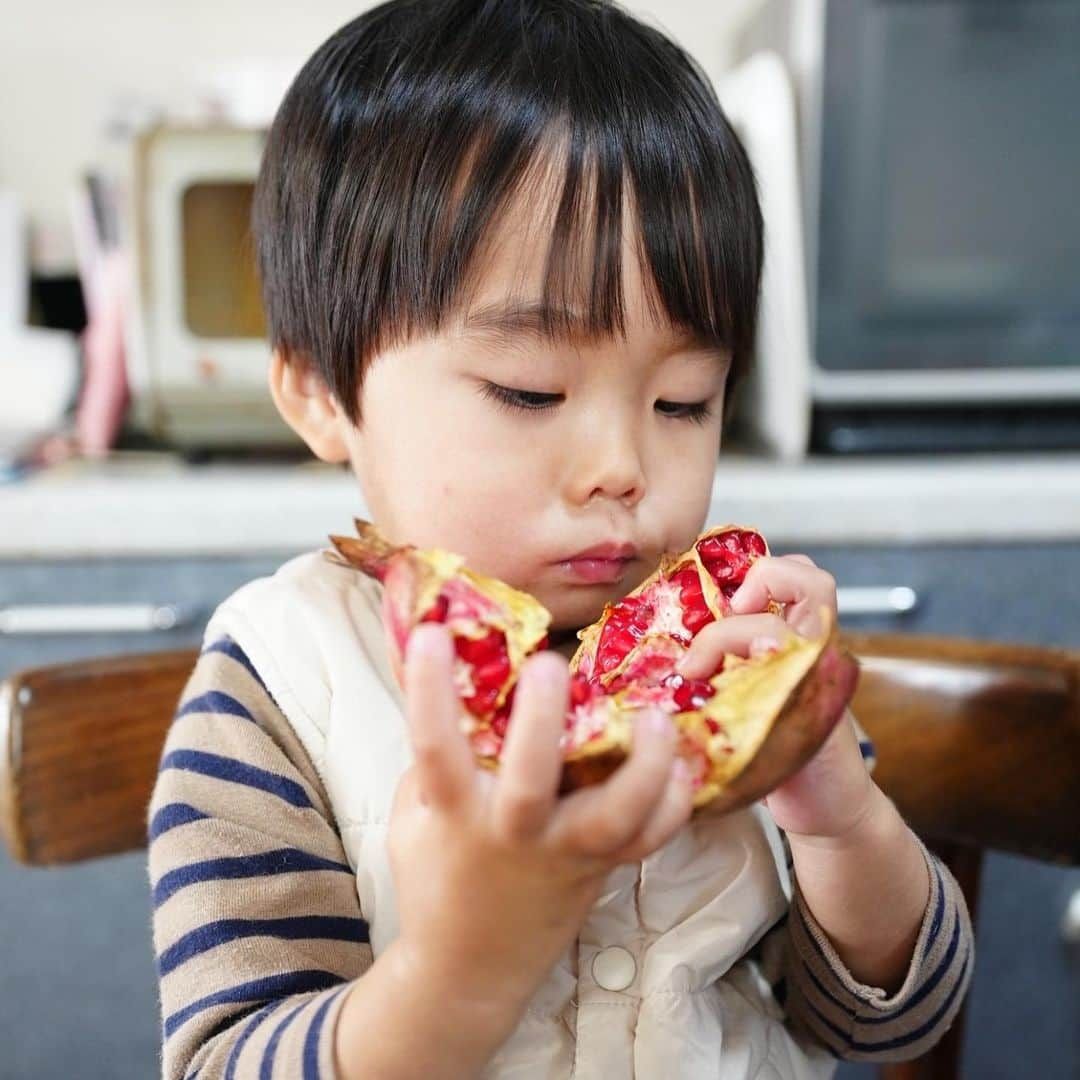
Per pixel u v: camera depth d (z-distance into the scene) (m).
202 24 1.49
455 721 0.32
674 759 0.33
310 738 0.53
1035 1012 1.11
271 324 0.63
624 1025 0.49
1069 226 1.12
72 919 1.05
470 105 0.52
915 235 1.12
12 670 1.03
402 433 0.53
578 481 0.51
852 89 1.08
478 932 0.34
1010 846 0.69
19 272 1.42
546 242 0.50
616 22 0.58
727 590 0.46
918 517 1.05
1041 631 1.08
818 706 0.35
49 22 1.46
